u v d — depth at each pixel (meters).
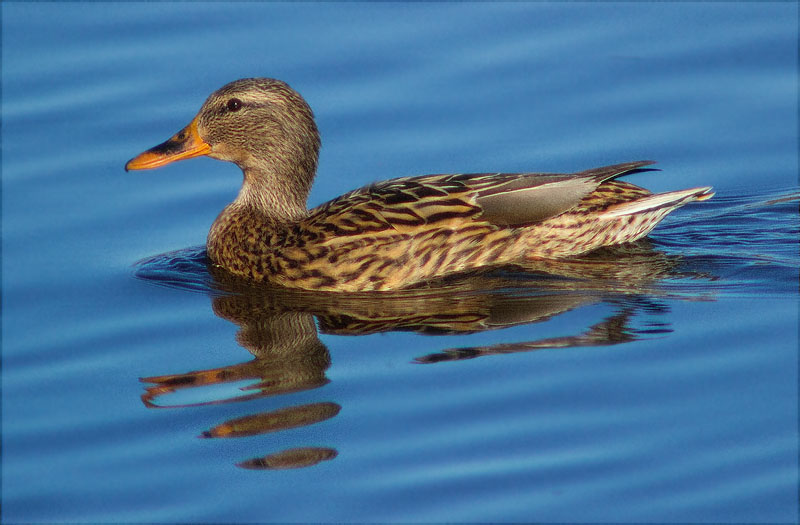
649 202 14.72
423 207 14.69
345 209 14.91
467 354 12.54
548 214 14.69
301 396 11.98
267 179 15.62
